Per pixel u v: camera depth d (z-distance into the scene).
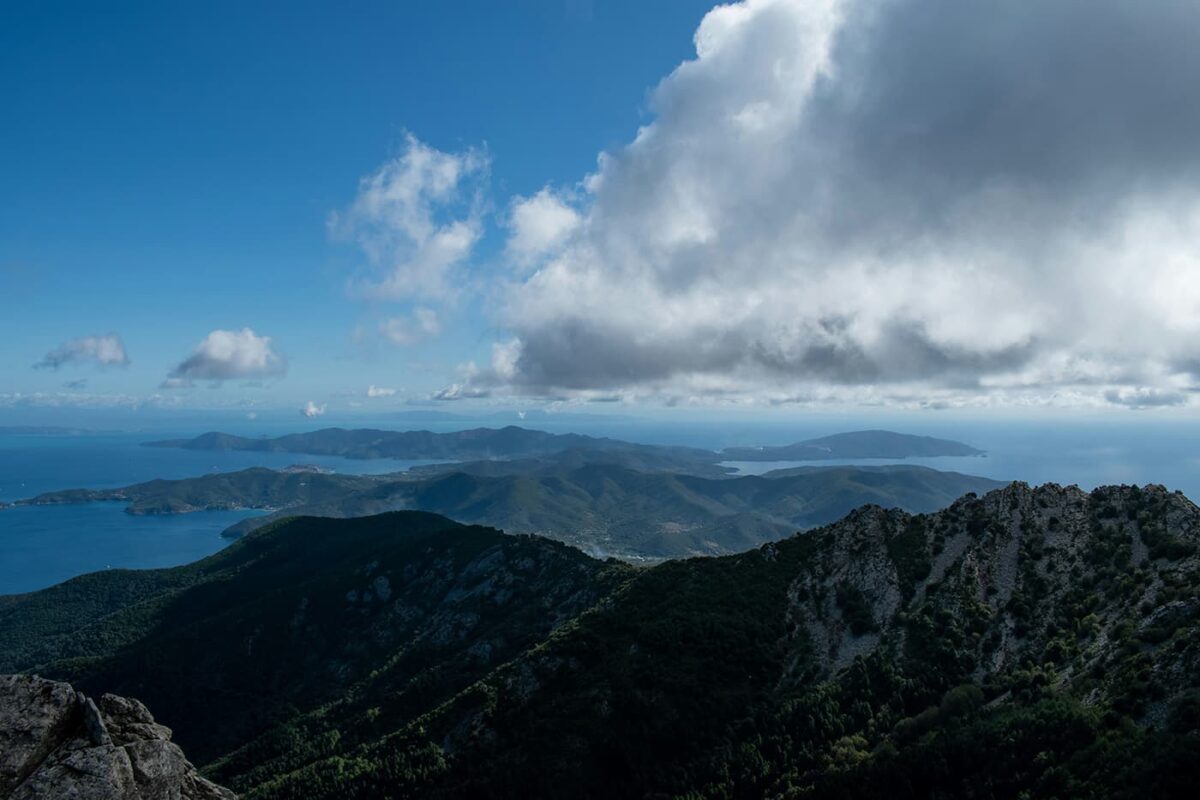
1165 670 83.38
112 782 36.78
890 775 91.06
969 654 114.94
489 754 120.94
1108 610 110.62
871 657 121.00
